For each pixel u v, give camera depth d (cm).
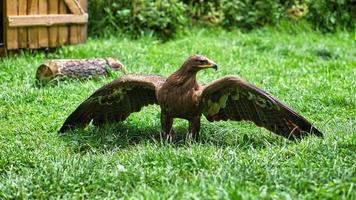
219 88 902
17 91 1183
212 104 924
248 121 944
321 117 1072
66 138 982
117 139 963
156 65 1390
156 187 756
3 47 1473
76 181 796
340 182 726
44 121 1062
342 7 1845
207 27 1800
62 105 1132
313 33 1802
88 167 832
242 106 924
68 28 1520
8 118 1078
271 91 1200
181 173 795
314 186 736
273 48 1599
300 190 736
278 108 896
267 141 923
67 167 838
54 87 1217
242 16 1830
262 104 906
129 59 1420
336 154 827
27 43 1482
